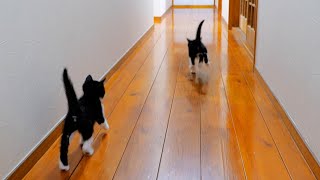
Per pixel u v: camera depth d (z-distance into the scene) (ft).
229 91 10.34
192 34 20.10
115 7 12.39
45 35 6.79
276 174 6.04
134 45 15.88
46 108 6.86
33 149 6.36
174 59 14.29
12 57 5.67
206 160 6.52
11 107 5.66
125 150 6.93
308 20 6.38
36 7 6.41
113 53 12.23
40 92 6.62
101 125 7.50
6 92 5.51
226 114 8.63
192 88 10.65
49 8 6.94
